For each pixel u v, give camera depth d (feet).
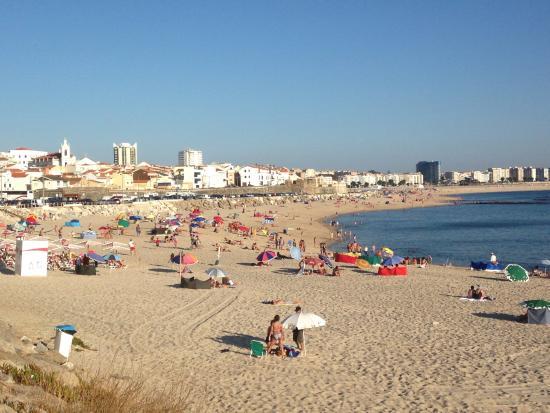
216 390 57.67
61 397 40.98
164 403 44.98
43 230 251.80
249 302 104.37
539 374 63.93
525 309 103.30
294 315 71.36
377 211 593.42
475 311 101.35
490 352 73.46
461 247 265.34
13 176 458.09
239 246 221.05
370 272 157.38
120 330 80.74
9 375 41.34
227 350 72.43
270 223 361.92
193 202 481.05
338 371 64.95
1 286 110.52
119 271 143.02
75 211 338.54
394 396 56.90
